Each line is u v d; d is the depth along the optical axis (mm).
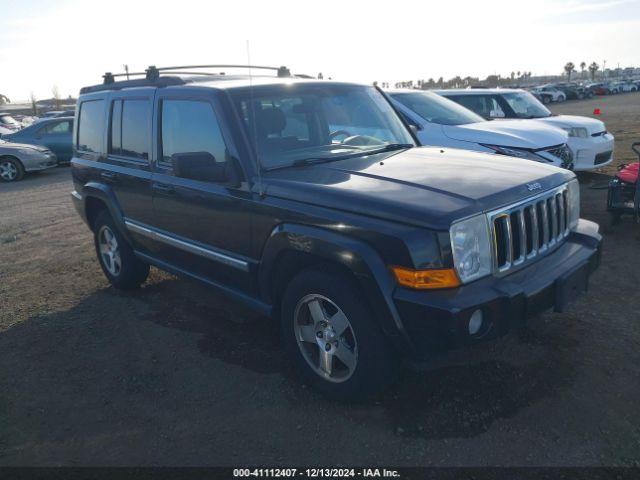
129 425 3195
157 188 4305
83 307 5020
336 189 3078
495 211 2900
